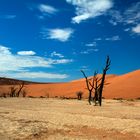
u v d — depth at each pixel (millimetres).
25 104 39406
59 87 143500
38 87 150625
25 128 16531
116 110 31531
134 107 38375
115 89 107375
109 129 16938
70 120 19766
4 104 37469
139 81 110312
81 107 35312
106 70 40625
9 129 16109
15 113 23391
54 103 44875
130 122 19141
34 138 14578
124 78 117375
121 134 15805
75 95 118188
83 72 44281
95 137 15039
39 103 43594
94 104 44406
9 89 149250
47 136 15070
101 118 20906
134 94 99375
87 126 17719
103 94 104188
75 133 15922
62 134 15609
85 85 129250
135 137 15172
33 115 22125
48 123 18422
